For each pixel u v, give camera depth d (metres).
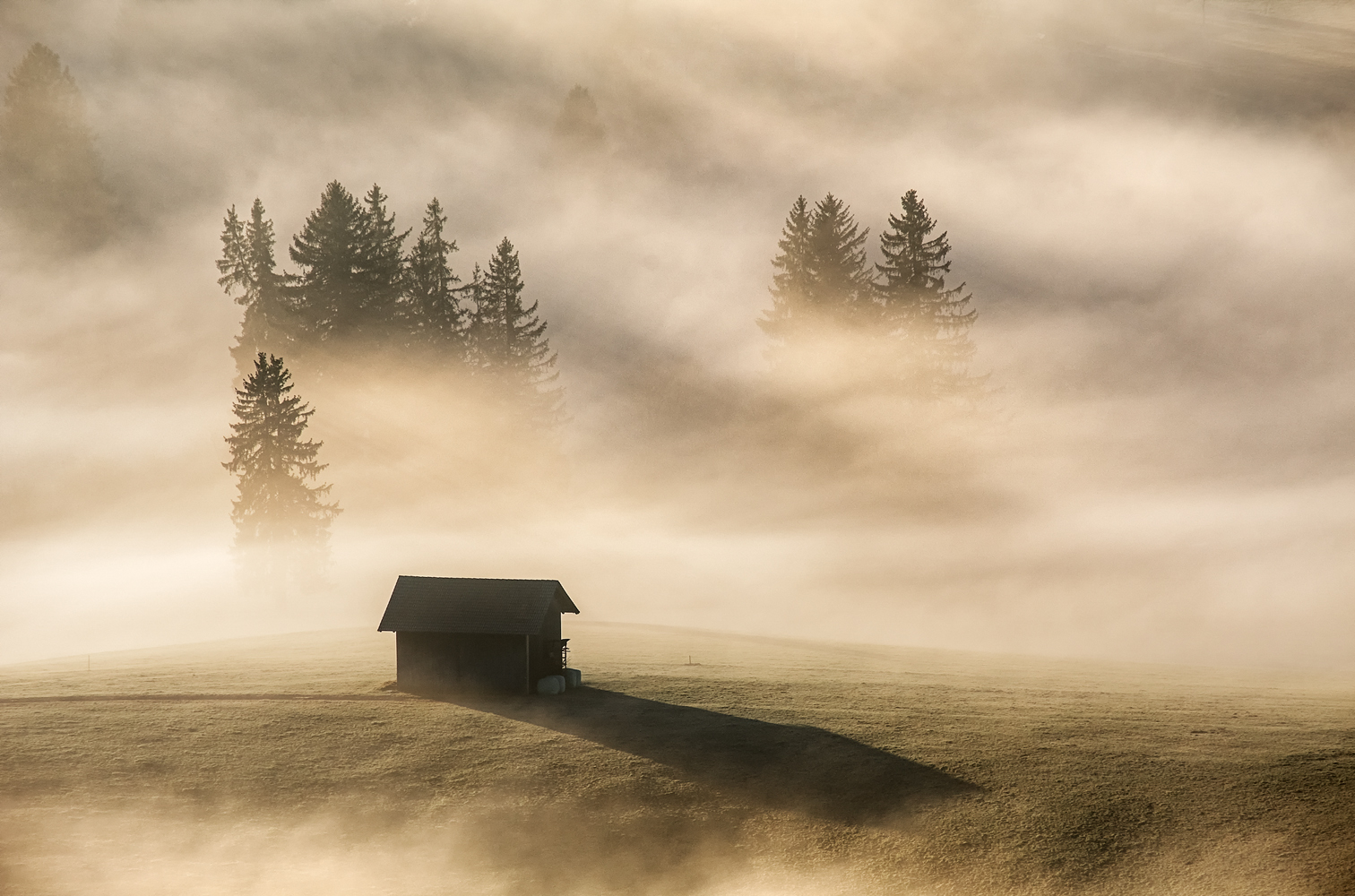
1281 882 23.81
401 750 32.69
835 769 31.25
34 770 30.09
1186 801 28.00
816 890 24.95
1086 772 30.20
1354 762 30.17
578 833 27.70
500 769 31.34
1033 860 25.59
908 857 26.22
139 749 32.03
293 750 32.50
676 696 39.31
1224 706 38.12
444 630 39.03
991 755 31.88
